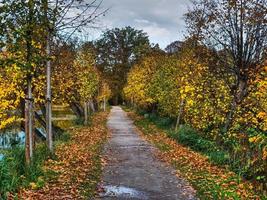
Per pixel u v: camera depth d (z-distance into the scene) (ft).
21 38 38.50
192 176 45.27
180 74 81.20
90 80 113.91
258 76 45.14
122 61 345.92
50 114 54.19
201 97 62.64
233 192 36.47
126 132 102.99
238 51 55.72
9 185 34.24
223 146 59.41
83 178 42.60
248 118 49.52
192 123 74.64
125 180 44.19
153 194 38.17
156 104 132.46
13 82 54.24
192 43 71.56
